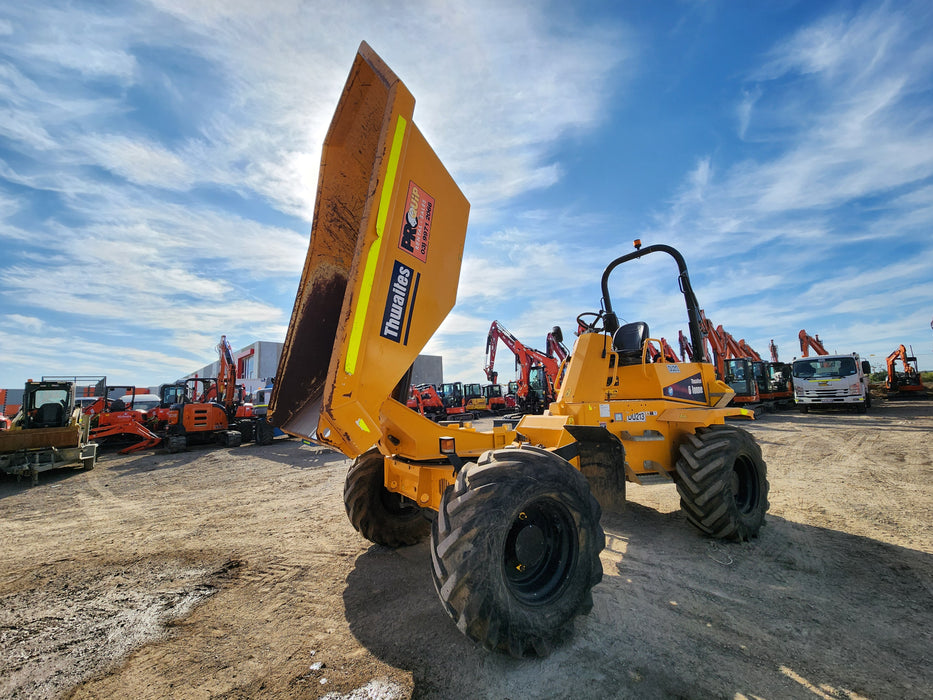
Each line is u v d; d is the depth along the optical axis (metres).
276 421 3.18
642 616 2.87
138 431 13.76
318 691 2.23
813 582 3.33
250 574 3.81
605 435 3.34
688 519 4.30
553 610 2.47
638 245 5.23
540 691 2.15
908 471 6.89
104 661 2.57
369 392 2.54
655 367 4.70
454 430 3.26
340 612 3.06
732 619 2.82
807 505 5.31
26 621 3.08
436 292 2.99
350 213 3.20
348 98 3.13
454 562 2.18
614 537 4.40
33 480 9.06
